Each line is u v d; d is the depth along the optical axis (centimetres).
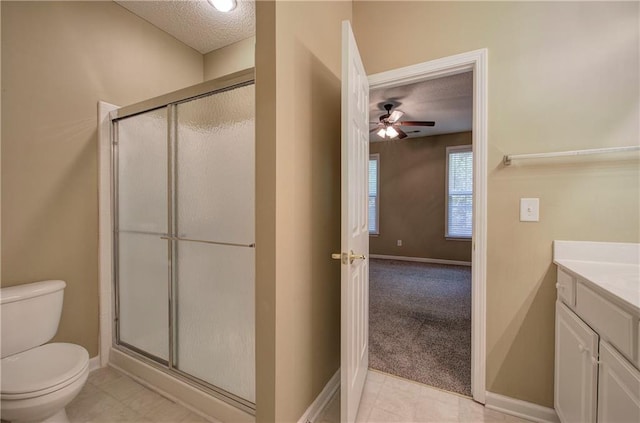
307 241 140
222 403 145
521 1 146
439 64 162
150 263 186
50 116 173
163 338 180
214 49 262
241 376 148
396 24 175
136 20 217
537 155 140
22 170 163
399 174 572
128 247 198
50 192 174
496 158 150
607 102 132
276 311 115
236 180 148
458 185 525
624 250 130
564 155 134
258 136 118
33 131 166
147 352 188
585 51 135
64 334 181
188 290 167
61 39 177
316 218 149
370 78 181
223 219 153
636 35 128
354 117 138
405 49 172
